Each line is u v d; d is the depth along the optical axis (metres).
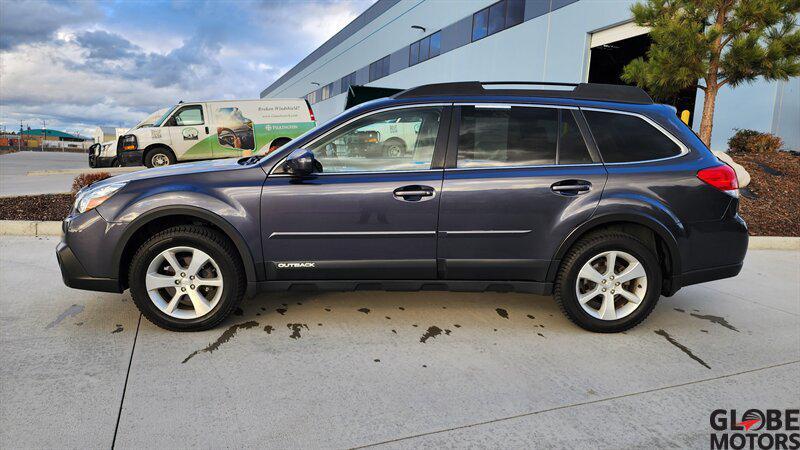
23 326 3.34
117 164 13.52
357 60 33.09
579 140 3.37
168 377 2.69
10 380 2.61
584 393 2.63
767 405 2.56
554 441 2.21
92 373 2.71
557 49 15.61
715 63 8.23
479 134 3.36
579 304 3.37
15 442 2.10
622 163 3.35
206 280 3.26
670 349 3.23
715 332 3.55
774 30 7.91
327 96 40.25
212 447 2.10
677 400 2.59
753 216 7.49
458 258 3.31
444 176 3.27
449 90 3.46
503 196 3.24
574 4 14.85
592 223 3.27
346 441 2.17
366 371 2.82
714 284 4.83
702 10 8.00
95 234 3.17
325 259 3.29
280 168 3.28
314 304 3.90
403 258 3.30
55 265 4.84
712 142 12.78
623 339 3.38
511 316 3.75
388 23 27.94
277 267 3.28
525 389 2.66
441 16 22.28
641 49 15.12
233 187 3.22
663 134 3.43
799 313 4.01
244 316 3.62
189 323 3.26
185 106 12.58
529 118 3.39
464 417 2.38
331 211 3.22
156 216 3.16
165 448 2.09
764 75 7.89
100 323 3.42
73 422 2.25
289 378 2.72
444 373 2.82
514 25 17.47
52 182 11.80
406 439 2.19
